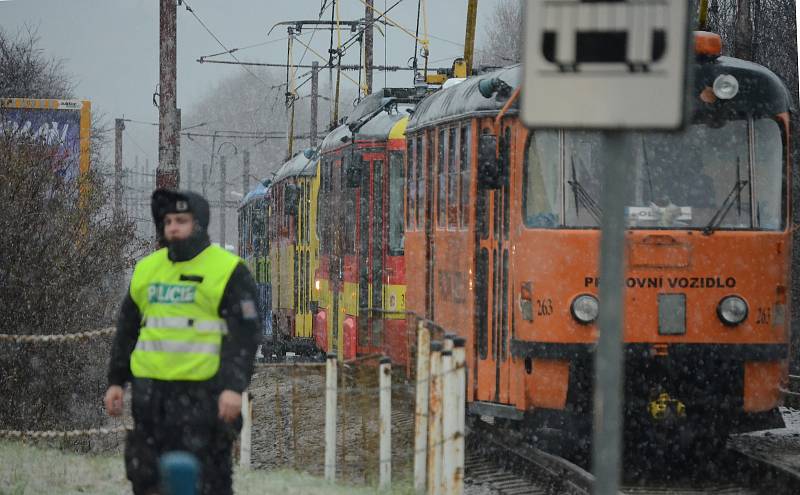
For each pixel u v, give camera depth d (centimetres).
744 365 3478
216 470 1891
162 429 1883
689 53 1034
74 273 4409
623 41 1036
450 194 4103
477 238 3819
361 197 5525
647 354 3397
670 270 3409
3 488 2745
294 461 3881
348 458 3809
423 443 3153
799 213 5662
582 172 3516
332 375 3409
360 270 5500
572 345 3450
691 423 3550
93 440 4428
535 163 3559
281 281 8600
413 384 4366
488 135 3653
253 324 1886
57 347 4341
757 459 3378
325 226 6500
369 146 5506
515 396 3600
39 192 4378
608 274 1015
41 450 3669
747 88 3506
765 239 3456
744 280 3434
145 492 1902
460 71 5525
